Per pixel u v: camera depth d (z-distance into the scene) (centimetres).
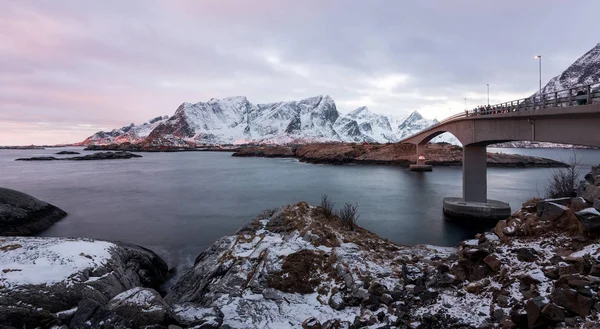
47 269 1352
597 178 1636
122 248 1877
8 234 2998
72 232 3312
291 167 13150
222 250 1862
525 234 1348
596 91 1783
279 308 1225
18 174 10250
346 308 1209
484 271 1202
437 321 965
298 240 1819
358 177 9188
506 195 5725
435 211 4472
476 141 3772
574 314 806
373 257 1592
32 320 1005
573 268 965
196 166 14000
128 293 1102
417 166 10938
